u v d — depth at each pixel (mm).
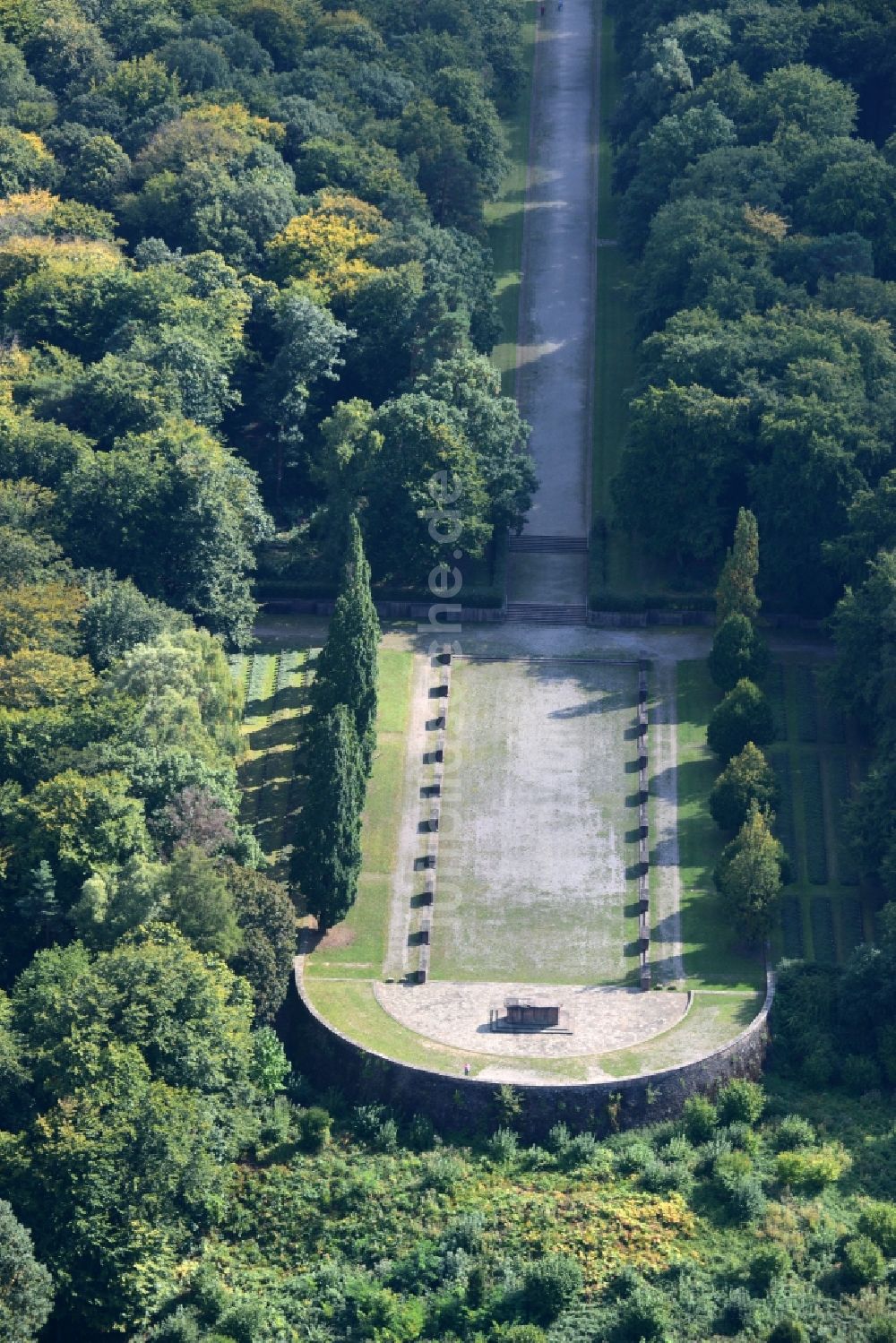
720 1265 198125
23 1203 192375
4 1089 198000
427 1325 194875
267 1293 198875
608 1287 196000
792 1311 194125
